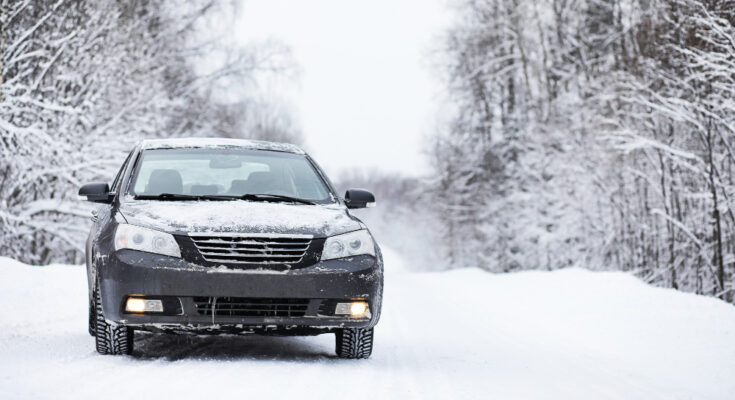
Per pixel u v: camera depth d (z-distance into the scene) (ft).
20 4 93.76
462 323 48.57
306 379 23.61
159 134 118.21
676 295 54.70
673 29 94.79
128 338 27.25
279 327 26.18
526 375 27.37
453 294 77.36
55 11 98.58
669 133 104.78
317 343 34.32
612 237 132.46
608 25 162.20
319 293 26.20
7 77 95.20
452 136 190.49
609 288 61.36
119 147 97.71
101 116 103.55
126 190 30.22
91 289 30.96
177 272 25.41
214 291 25.48
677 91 95.20
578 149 137.39
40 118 94.84
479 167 186.19
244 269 25.76
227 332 26.25
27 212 93.25
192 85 143.33
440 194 203.82
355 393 21.62
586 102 138.72
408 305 62.75
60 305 47.39
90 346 30.07
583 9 167.02
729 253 99.55
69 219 99.55
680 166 101.55
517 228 161.58
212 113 144.46
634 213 126.11
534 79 176.96
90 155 94.79
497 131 183.83
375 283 27.14
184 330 25.96
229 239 26.11
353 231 27.86
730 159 93.04
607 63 132.57
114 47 107.34
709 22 80.02
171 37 140.97
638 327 42.04
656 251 117.60
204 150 33.22
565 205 144.05
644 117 108.68
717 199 92.73
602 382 26.76
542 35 173.88
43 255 104.27
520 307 59.36
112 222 27.27
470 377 26.07
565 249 147.02
